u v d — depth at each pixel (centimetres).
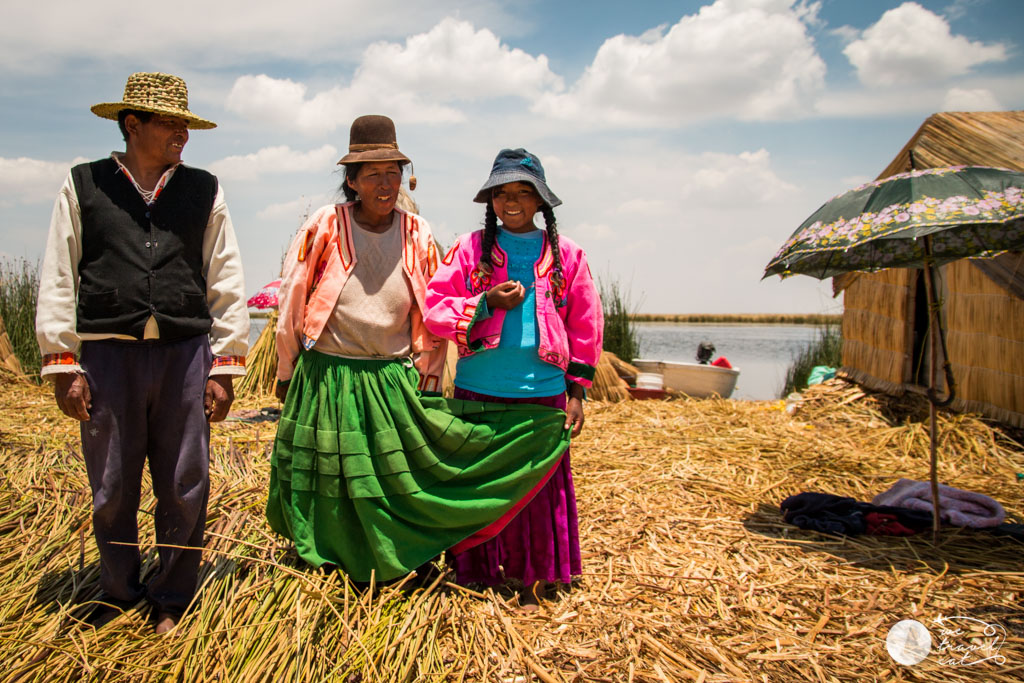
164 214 243
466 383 295
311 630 232
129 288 236
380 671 228
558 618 274
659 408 730
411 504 277
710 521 387
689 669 243
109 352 240
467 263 288
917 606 295
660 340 1880
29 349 799
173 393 249
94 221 234
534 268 287
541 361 288
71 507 342
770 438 582
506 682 232
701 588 305
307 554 273
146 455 258
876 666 249
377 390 277
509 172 270
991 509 390
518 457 285
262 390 762
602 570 320
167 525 256
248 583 271
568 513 298
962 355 609
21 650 232
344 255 274
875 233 317
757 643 262
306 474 277
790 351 1570
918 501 400
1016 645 264
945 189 322
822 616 282
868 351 722
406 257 282
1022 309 552
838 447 562
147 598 265
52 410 569
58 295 231
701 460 506
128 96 235
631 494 425
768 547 354
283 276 280
